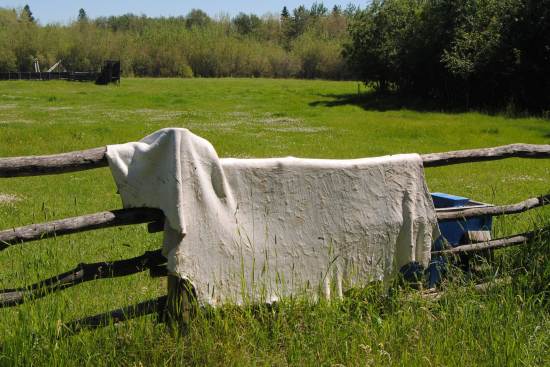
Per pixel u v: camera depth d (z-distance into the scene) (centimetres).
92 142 1964
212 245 420
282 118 2941
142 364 393
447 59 3153
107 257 677
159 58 8806
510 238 556
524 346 426
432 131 2292
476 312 473
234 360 394
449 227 557
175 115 3069
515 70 2972
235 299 431
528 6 2894
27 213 984
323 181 458
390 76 3984
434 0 3578
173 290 417
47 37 8631
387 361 411
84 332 400
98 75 6194
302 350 408
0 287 505
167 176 402
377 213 477
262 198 440
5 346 383
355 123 2662
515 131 2270
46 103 3691
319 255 459
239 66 9088
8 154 1712
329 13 12744
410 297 479
